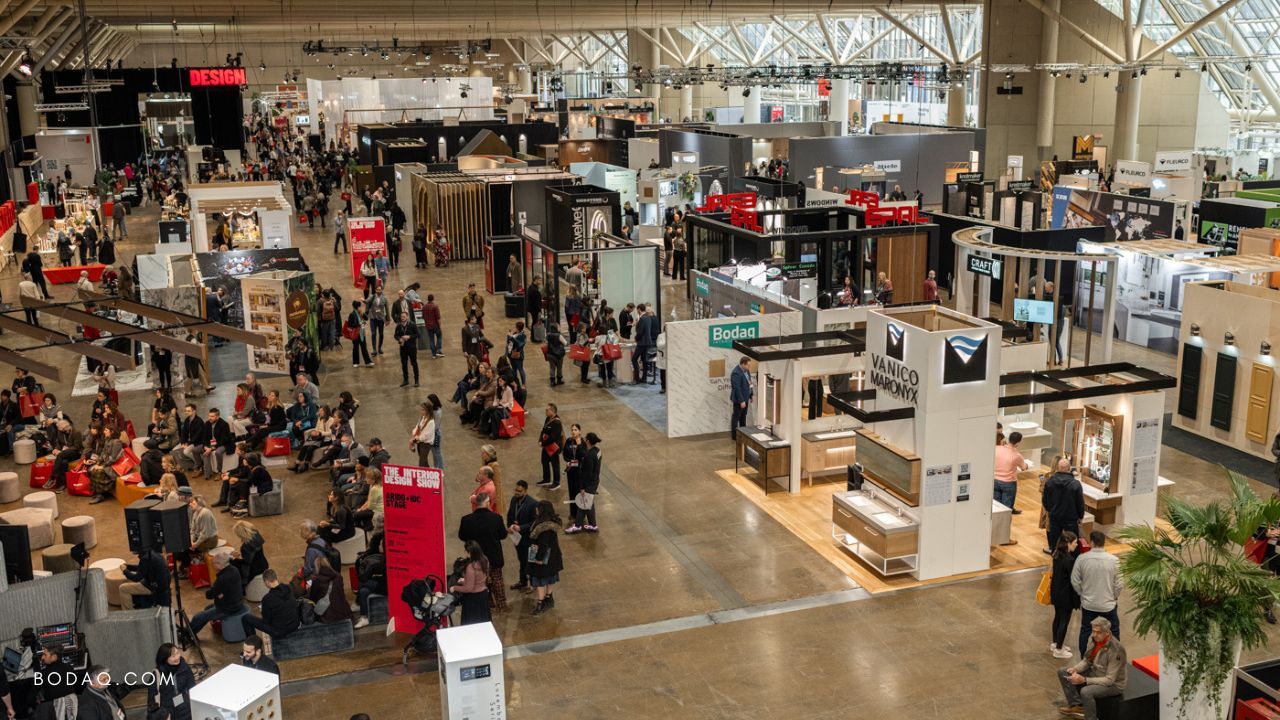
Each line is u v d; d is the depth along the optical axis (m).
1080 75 44.06
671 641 10.95
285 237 27.27
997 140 47.28
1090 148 42.25
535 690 10.08
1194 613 8.42
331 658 10.77
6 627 9.92
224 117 47.59
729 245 24.20
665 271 29.88
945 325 12.93
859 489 13.23
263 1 42.81
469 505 14.54
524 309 24.55
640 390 20.03
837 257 22.98
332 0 43.25
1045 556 12.79
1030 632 11.02
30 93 46.38
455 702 8.80
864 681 10.13
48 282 29.59
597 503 14.63
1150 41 44.69
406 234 37.53
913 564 12.31
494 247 27.47
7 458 16.89
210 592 10.96
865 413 12.23
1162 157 34.84
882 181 38.25
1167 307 21.83
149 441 14.80
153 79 47.09
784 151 41.31
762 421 15.68
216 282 22.22
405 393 19.81
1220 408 16.73
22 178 42.44
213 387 20.31
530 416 18.50
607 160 47.94
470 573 10.72
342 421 15.87
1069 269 23.39
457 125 47.56
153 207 44.66
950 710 9.62
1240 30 40.41
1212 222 24.86
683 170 35.69
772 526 13.80
